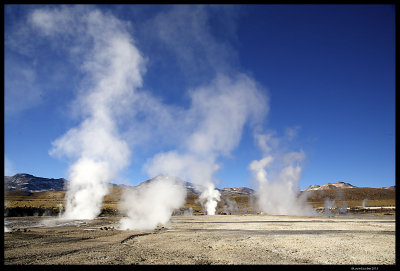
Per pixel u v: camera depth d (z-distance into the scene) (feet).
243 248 69.87
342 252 63.41
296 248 69.41
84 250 65.67
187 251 65.26
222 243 79.36
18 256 56.65
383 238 86.84
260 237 92.73
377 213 253.24
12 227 127.03
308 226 131.64
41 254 59.36
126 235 100.12
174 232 113.70
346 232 104.27
